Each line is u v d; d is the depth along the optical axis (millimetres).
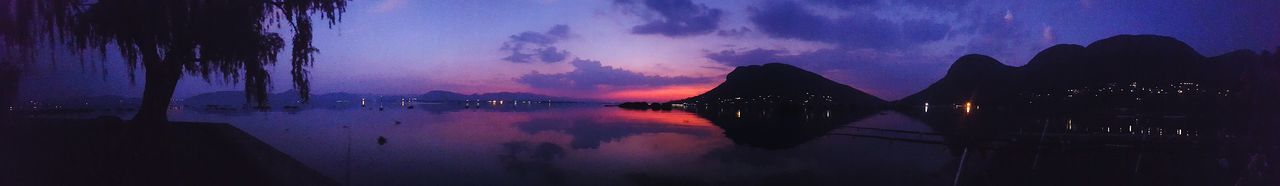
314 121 49281
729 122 60031
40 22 13883
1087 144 25188
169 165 10812
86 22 15258
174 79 16984
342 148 23719
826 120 72062
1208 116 42844
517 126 46906
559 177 17656
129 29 15266
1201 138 23219
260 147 15906
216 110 86688
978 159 21312
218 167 11375
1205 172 15859
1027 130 45625
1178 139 25875
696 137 35875
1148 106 77125
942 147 26906
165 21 15625
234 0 16828
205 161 11695
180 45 16500
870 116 92625
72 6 15172
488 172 18188
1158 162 18719
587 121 58844
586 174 18406
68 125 14164
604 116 76250
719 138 34875
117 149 11664
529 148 26594
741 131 42656
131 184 9141
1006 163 19750
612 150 26453
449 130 39188
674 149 27141
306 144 25250
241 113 72688
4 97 12781
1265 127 8453
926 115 97750
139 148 12062
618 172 18922
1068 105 97125
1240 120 9055
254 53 18062
